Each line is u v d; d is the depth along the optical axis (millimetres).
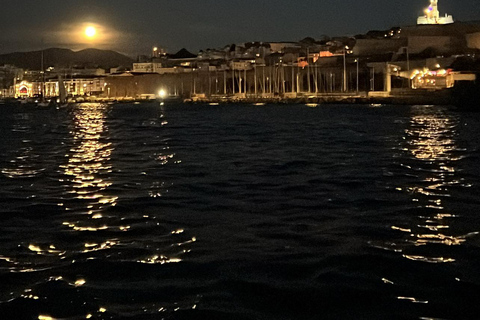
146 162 29000
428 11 188750
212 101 159875
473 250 11734
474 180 21516
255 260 11125
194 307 8773
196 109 121625
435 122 59688
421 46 161125
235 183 21422
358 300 9000
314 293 9305
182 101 177500
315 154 31766
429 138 41281
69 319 8461
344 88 151375
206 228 13992
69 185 21562
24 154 34594
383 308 8680
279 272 10375
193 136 47656
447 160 28047
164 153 33594
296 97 138625
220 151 34281
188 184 21281
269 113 91375
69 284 9891
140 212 16109
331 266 10695
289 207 16594
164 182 21891
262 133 49438
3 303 9047
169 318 8391
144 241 12758
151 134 51531
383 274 10219
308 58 190125
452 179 21812
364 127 54312
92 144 41812
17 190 20500
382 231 13469
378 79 152750
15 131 60000
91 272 10531
